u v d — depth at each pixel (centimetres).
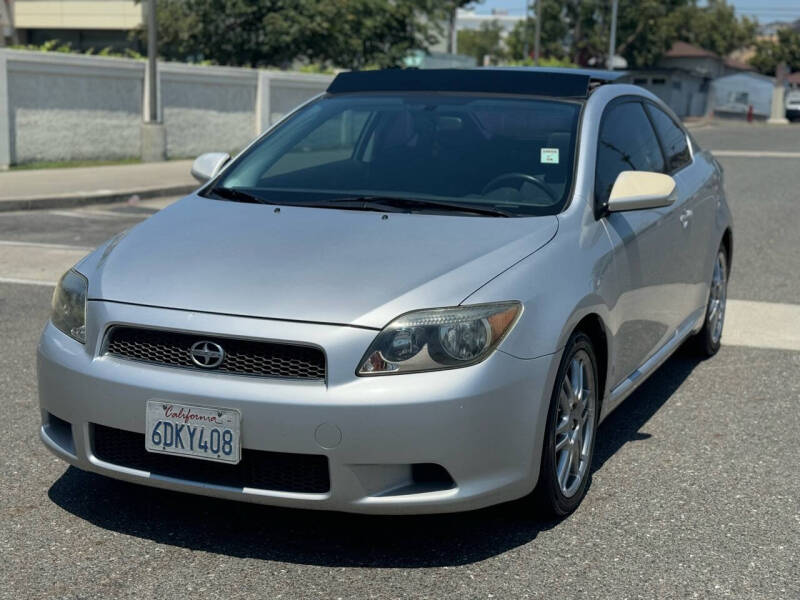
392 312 325
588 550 355
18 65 1689
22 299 747
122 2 3178
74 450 356
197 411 324
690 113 6650
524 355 335
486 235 371
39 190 1405
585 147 430
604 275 393
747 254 991
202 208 414
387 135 452
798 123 6272
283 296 333
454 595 320
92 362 343
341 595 320
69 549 350
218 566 339
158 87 2005
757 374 589
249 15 2819
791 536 369
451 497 325
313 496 324
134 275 356
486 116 453
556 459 368
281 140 469
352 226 380
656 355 496
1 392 527
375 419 314
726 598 321
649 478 425
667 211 485
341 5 2884
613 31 5406
